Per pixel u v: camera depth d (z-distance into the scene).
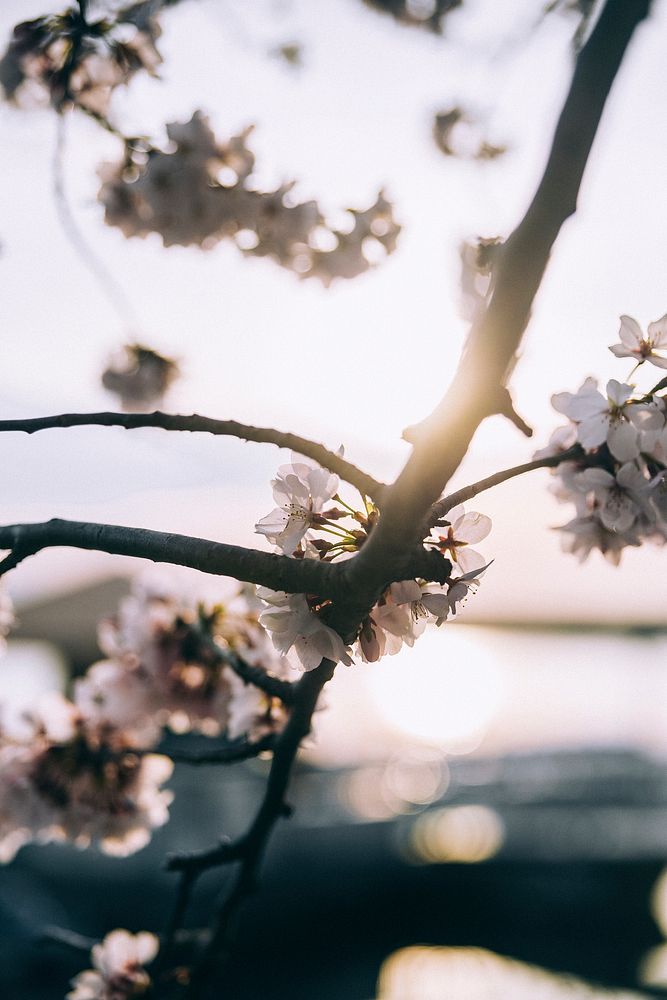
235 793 4.85
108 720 1.04
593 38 0.65
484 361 0.64
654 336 0.76
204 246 1.04
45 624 5.20
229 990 4.23
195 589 1.02
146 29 0.98
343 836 5.08
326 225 1.08
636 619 6.88
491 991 4.05
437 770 6.57
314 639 0.70
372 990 4.17
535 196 0.64
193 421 0.73
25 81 0.99
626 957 4.68
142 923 4.14
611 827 5.63
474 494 0.72
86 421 0.74
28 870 4.10
